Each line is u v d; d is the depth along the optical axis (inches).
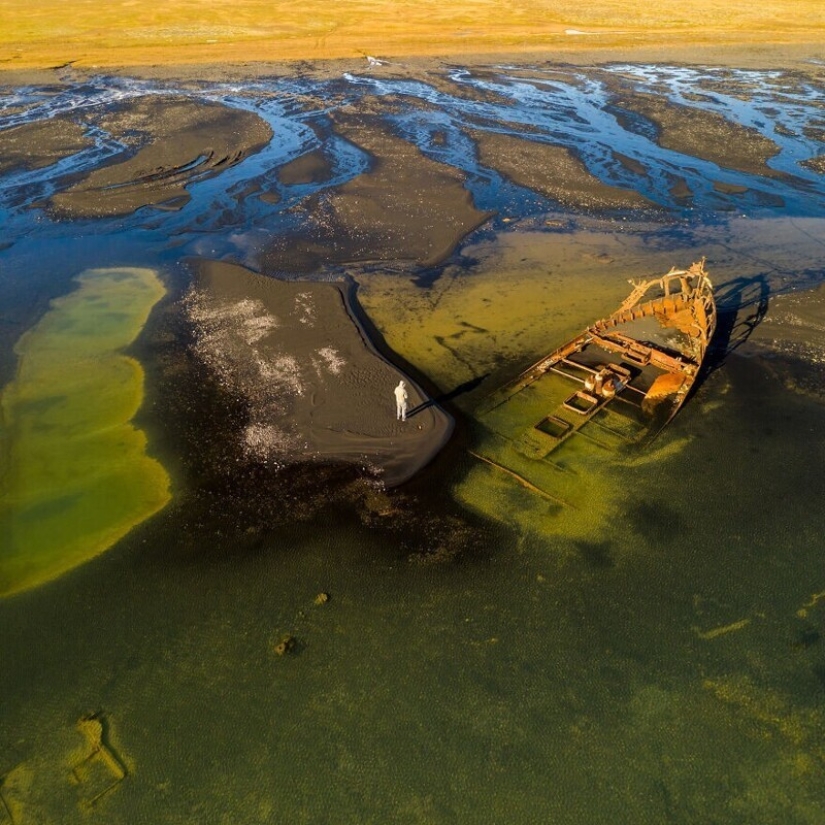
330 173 1448.1
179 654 519.2
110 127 1695.4
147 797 438.0
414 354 871.7
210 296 997.8
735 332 902.4
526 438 716.0
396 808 432.5
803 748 459.2
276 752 460.1
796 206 1286.9
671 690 492.4
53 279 1058.1
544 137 1641.2
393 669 507.2
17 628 536.7
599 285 1039.0
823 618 539.2
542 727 472.1
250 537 610.9
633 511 631.8
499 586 565.6
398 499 645.9
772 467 679.7
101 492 660.1
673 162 1491.1
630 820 425.7
